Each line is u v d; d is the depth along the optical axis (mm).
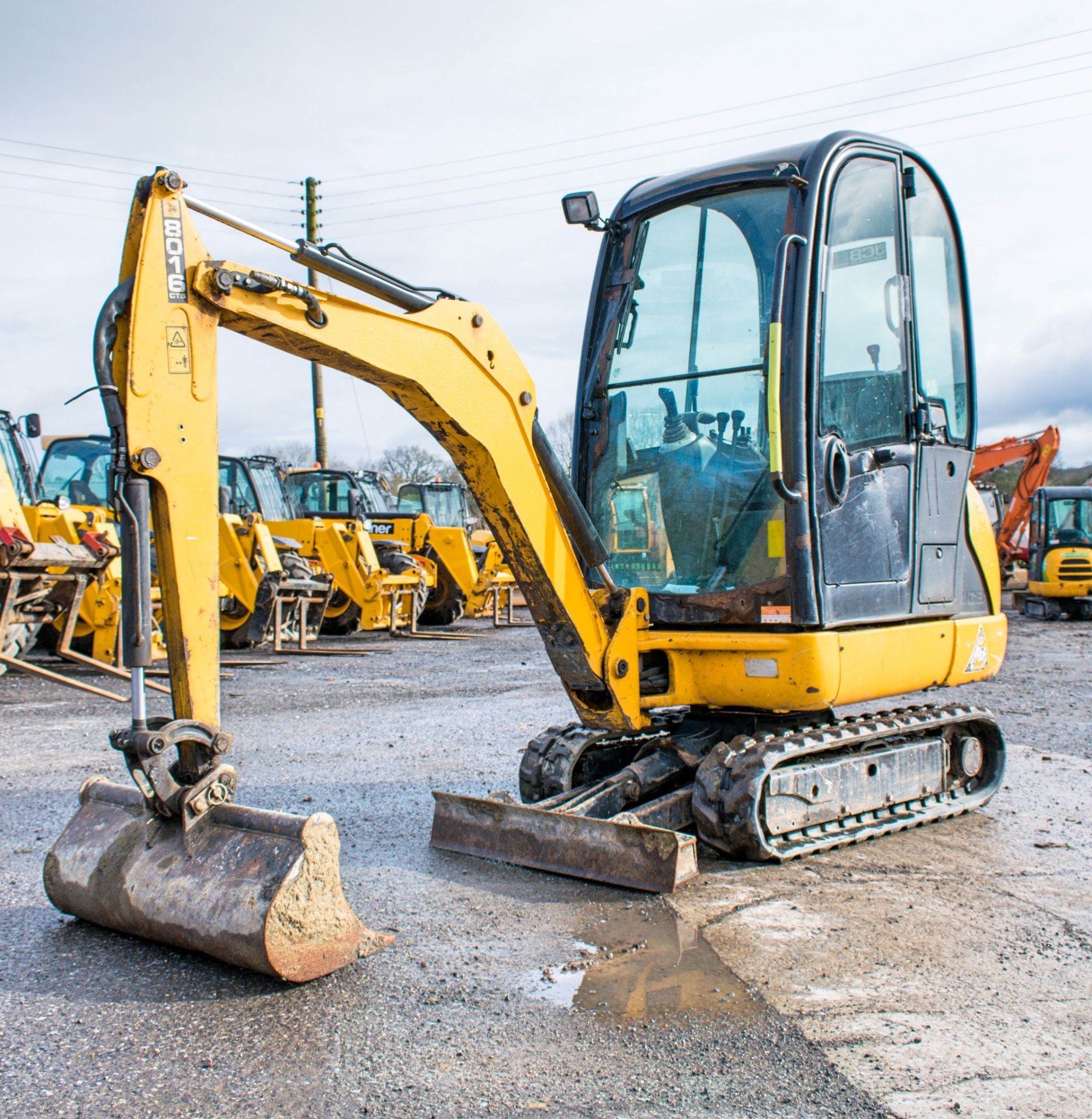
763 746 4461
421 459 47531
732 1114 2521
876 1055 2816
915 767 5188
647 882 4160
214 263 3293
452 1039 2908
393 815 5355
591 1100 2590
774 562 4559
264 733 7703
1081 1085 2662
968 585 5594
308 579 14062
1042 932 3764
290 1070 2738
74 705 8984
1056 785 6180
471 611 19000
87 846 3734
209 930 3268
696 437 4844
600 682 4625
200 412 3318
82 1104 2576
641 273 5074
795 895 4148
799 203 4508
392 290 3869
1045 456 23953
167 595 3338
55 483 13656
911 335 5074
